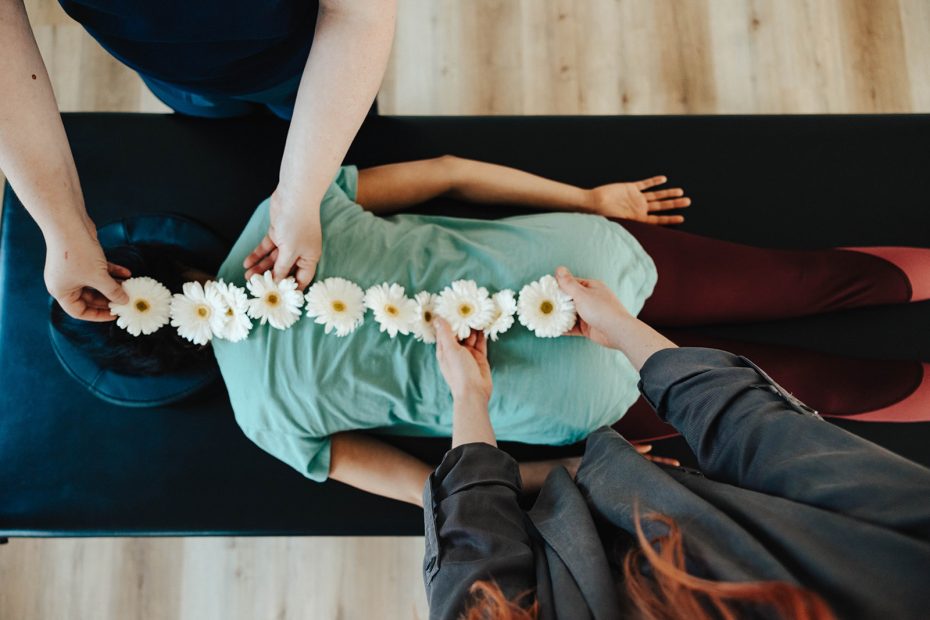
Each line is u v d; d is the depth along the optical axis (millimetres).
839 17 1889
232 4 733
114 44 805
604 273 1090
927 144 1386
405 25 1854
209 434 1234
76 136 1317
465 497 697
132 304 1001
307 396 983
